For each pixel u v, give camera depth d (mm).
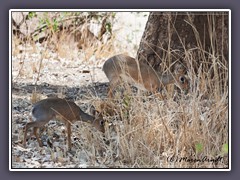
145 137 11000
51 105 11219
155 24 14398
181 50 14055
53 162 10695
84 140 11305
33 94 13203
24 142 11141
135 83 13391
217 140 10836
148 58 14359
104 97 13453
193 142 10945
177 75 13242
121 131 11117
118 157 10828
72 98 13570
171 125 11578
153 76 13305
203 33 14016
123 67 13180
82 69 16109
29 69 15641
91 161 10695
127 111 11906
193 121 11070
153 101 12453
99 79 15188
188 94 12039
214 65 12227
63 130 12078
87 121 11656
